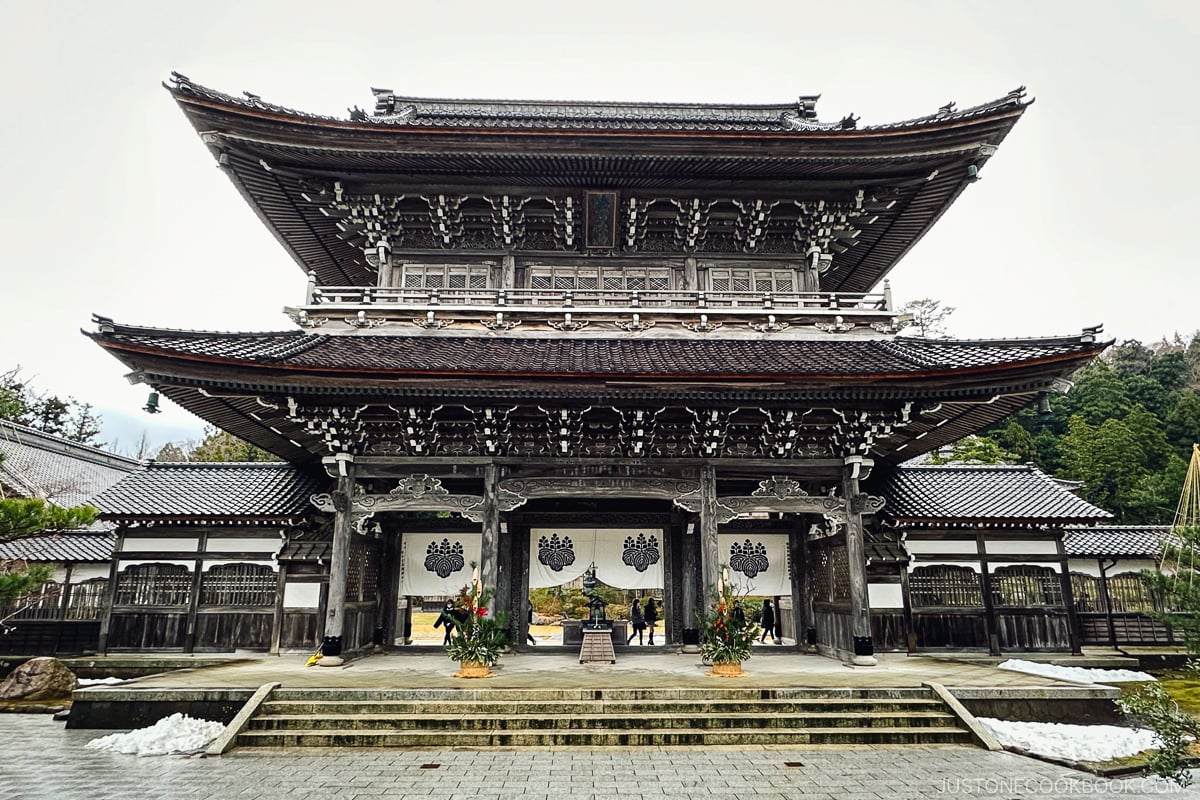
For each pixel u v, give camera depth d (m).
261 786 10.08
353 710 13.27
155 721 13.63
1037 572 22.23
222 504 21.97
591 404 16.81
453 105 27.92
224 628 21.25
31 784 10.21
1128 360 75.19
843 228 21.95
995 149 19.75
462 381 15.91
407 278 21.88
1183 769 10.25
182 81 17.42
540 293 20.44
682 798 9.56
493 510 17.81
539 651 21.20
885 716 13.14
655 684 14.42
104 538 25.08
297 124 18.45
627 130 18.84
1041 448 59.28
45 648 22.92
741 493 22.50
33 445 39.12
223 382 15.65
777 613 23.88
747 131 18.91
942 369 15.90
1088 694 13.81
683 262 22.33
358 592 20.00
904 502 22.50
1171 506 47.34
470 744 12.35
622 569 21.81
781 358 18.06
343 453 17.86
